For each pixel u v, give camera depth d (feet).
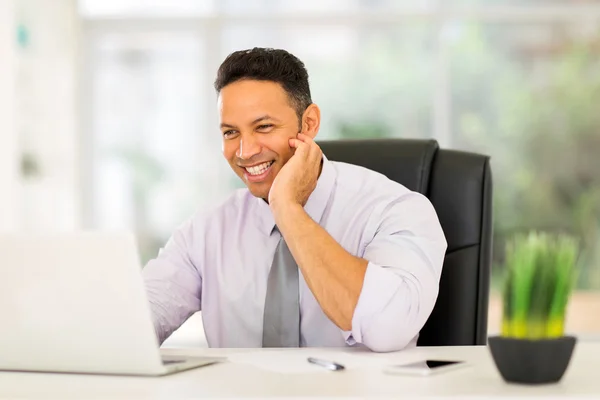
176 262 8.00
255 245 7.87
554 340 4.57
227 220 8.06
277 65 7.19
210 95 24.67
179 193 24.89
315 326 7.36
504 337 4.65
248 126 7.13
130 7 24.62
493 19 24.11
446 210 7.90
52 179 23.89
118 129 24.90
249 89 7.10
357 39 24.21
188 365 5.35
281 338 7.29
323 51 24.27
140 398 4.46
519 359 4.58
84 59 24.73
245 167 7.27
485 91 24.21
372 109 24.27
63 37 24.09
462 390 4.48
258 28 24.43
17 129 21.02
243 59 7.17
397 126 24.27
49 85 23.73
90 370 5.24
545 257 4.66
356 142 8.46
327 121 24.32
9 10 20.38
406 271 6.38
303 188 6.81
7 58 20.40
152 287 7.78
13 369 5.43
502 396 4.32
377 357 5.78
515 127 24.21
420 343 7.81
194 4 24.49
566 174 24.23
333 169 7.75
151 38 24.72
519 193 24.26
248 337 7.76
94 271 5.04
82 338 5.16
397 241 6.80
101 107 24.89
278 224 6.54
